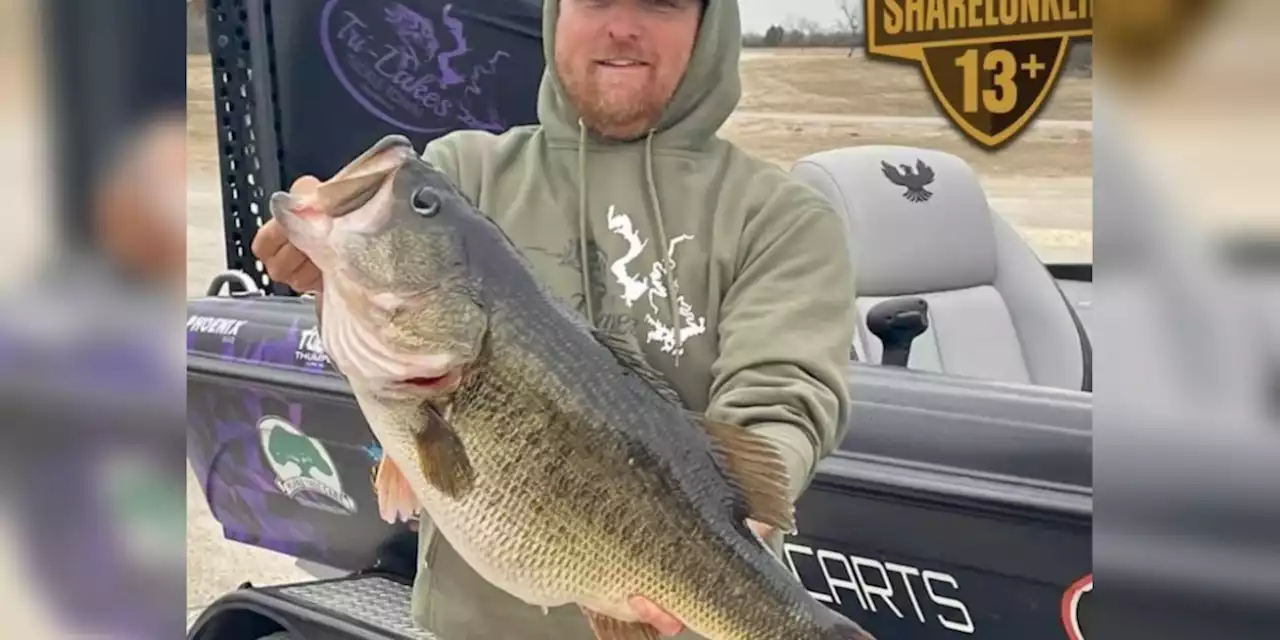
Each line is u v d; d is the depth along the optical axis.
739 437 1.19
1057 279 3.15
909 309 2.37
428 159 1.52
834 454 1.93
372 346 1.11
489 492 1.14
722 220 1.42
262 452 2.56
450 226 1.13
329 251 1.10
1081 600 1.71
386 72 2.93
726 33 1.46
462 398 1.13
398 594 2.32
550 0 1.47
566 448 1.15
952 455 1.85
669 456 1.18
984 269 3.01
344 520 2.46
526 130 1.55
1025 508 1.75
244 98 2.89
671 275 1.41
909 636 1.91
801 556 1.99
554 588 1.18
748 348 1.33
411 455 1.15
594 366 1.18
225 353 2.62
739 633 1.20
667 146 1.45
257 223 2.91
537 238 1.44
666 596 1.18
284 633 2.36
